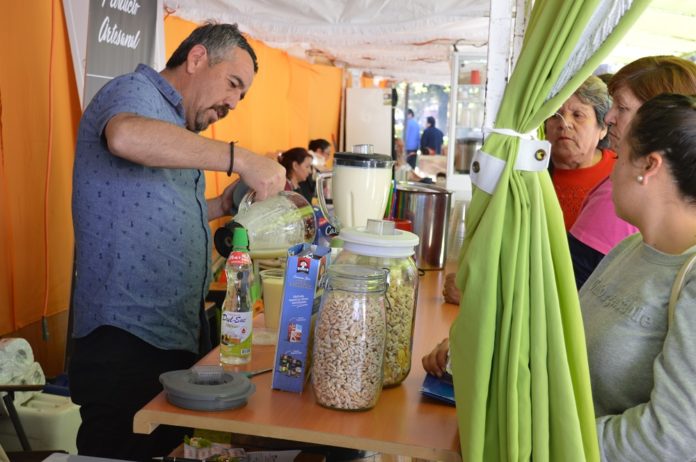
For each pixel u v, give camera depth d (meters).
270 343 1.81
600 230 2.13
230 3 5.07
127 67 3.68
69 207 3.90
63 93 3.78
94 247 1.98
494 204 1.27
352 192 2.06
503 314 1.27
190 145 1.84
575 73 1.25
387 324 1.50
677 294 1.29
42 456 2.20
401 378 1.55
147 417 1.35
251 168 1.85
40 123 3.59
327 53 8.80
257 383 1.54
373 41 6.36
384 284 1.40
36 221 3.59
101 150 1.96
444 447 1.26
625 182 1.37
